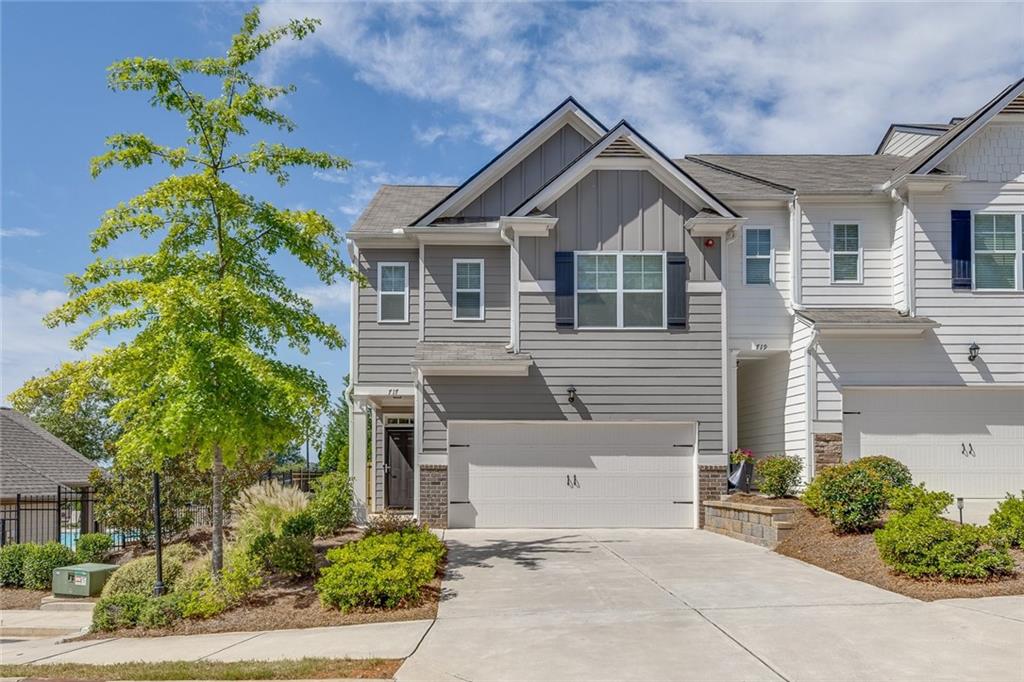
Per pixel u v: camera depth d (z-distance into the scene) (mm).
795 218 18156
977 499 17047
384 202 21719
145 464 15734
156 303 10867
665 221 17281
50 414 41406
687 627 8656
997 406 17219
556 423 17031
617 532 16344
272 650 8508
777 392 18844
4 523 19688
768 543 13828
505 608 9844
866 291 18109
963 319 17203
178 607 10414
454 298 18516
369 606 10117
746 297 18266
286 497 15969
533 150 19438
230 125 12117
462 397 17094
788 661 7352
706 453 16938
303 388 11516
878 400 17172
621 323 17141
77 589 15523
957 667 7027
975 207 17359
